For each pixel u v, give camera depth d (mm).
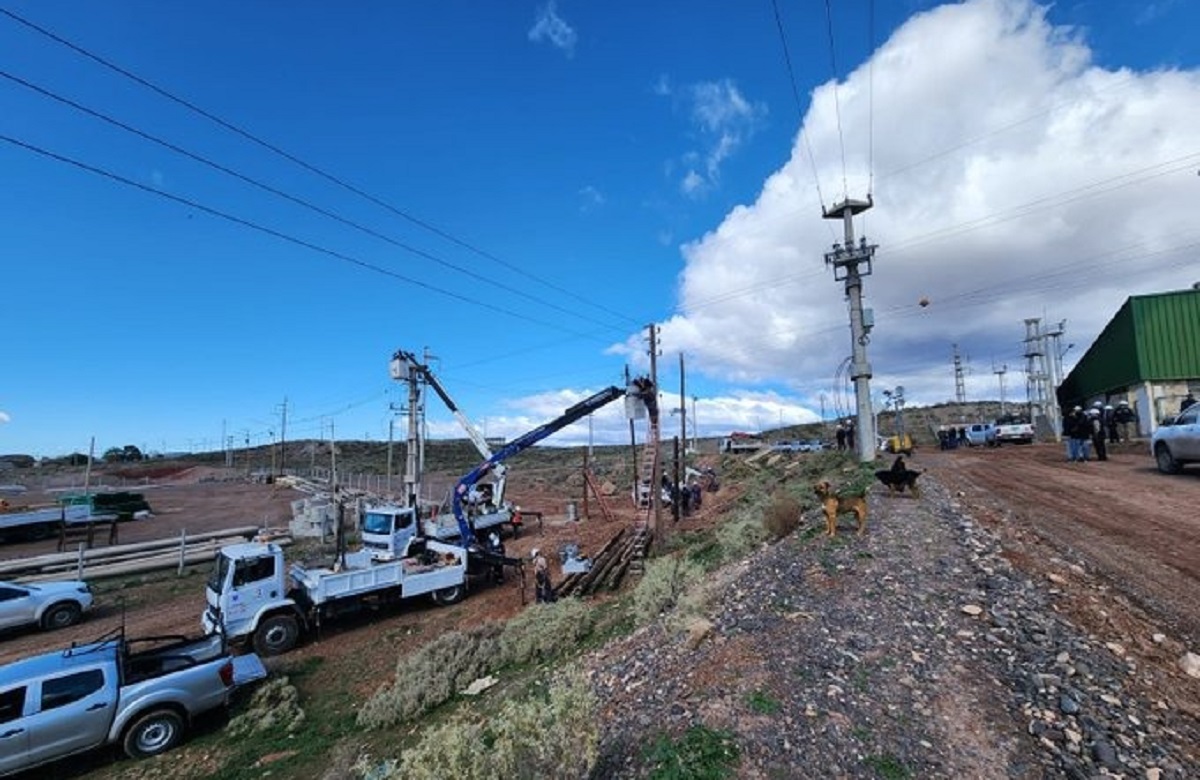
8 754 9461
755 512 20219
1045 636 6902
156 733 10648
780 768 4953
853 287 27906
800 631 7680
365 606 18625
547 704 6410
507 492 54906
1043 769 4750
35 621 17984
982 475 20984
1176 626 7016
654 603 12789
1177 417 17781
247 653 15797
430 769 4828
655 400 27578
